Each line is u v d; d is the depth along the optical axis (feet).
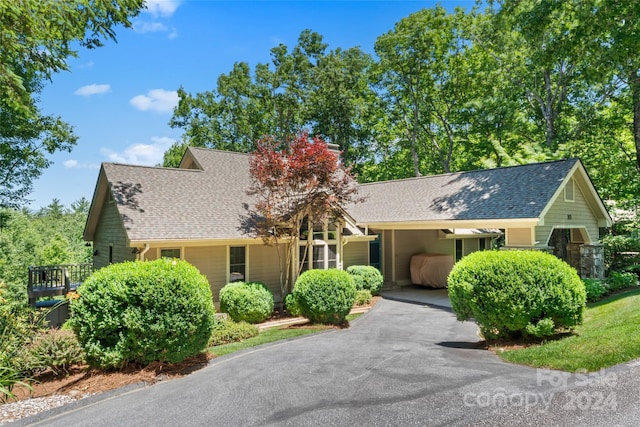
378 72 106.93
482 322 25.41
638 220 61.46
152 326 20.92
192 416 15.47
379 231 63.31
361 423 13.87
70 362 21.65
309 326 36.01
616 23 42.65
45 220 174.40
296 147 41.98
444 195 55.16
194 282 22.74
